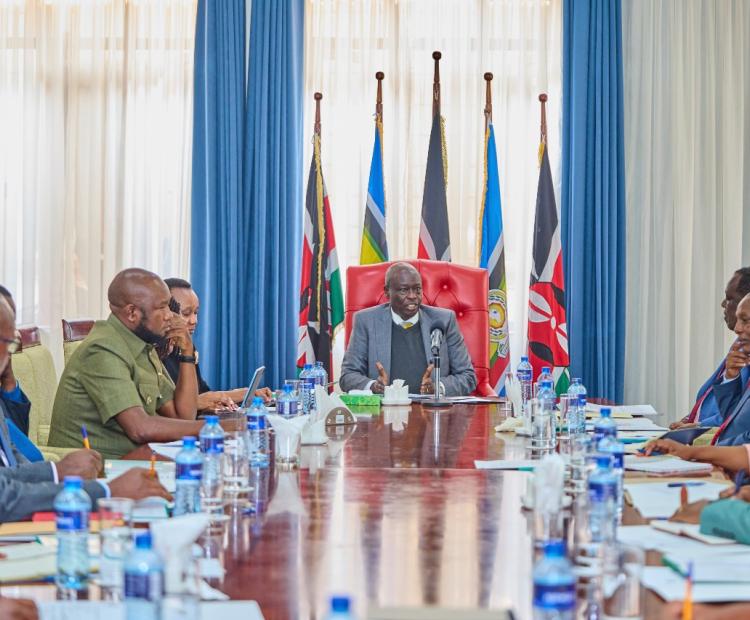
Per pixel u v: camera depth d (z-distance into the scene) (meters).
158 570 1.32
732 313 4.74
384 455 3.18
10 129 6.79
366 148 6.77
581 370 6.70
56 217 6.77
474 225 6.73
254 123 6.66
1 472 2.47
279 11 6.63
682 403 6.78
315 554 1.88
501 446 3.40
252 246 6.70
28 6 6.75
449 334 5.41
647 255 6.77
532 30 6.77
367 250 6.51
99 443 3.66
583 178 6.65
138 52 6.79
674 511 2.26
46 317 6.77
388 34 6.77
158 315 3.85
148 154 6.78
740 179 6.77
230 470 2.72
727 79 6.79
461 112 6.77
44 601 1.58
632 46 6.76
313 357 6.50
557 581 1.31
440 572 1.75
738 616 1.50
